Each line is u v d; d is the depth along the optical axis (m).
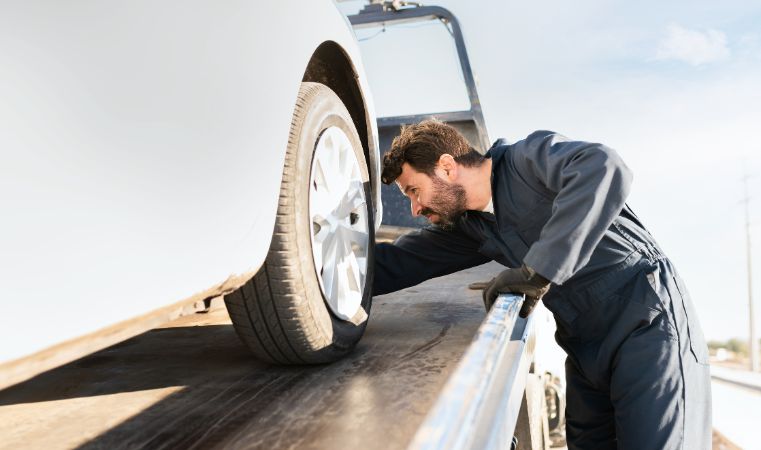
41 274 0.64
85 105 0.69
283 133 1.14
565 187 1.44
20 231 0.61
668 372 1.54
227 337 1.83
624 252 1.62
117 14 0.74
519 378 1.32
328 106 1.45
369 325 1.88
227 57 0.96
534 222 1.66
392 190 3.94
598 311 1.62
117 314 0.74
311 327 1.33
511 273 1.50
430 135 1.72
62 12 0.67
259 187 1.07
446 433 0.65
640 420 1.54
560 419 3.53
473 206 1.78
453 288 2.57
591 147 1.45
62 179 0.66
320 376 1.38
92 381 1.41
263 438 1.06
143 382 1.39
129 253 0.76
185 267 0.87
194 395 1.29
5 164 0.60
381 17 4.33
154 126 0.79
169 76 0.82
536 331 1.98
